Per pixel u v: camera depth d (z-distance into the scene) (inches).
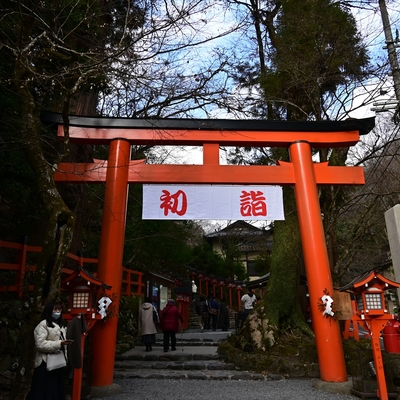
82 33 316.5
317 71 403.9
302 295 424.8
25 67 209.6
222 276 1152.2
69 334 187.9
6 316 235.0
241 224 1238.9
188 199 303.4
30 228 350.9
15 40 273.3
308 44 409.4
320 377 279.3
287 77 427.2
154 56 225.0
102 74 226.7
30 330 170.2
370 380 236.4
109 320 259.8
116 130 307.7
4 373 218.4
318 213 297.9
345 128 321.1
